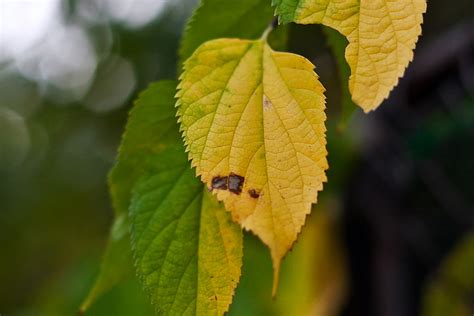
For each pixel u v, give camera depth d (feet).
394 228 3.85
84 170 11.02
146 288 1.77
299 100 1.68
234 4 1.85
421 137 3.82
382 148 3.84
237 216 1.67
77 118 11.35
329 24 1.65
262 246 3.32
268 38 1.90
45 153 11.93
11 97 13.28
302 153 1.67
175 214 1.79
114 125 10.44
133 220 1.80
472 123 3.76
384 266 3.82
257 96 1.69
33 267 10.59
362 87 1.65
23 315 4.80
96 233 10.50
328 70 4.16
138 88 9.72
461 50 3.59
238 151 1.68
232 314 3.39
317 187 1.66
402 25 1.65
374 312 3.80
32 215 11.21
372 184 3.85
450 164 3.89
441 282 4.04
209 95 1.69
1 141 13.08
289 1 1.66
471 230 3.98
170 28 9.28
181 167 1.82
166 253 1.78
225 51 1.70
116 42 10.21
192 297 1.77
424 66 3.71
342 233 3.87
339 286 3.76
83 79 11.17
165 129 1.85
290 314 3.58
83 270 3.90
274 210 1.67
